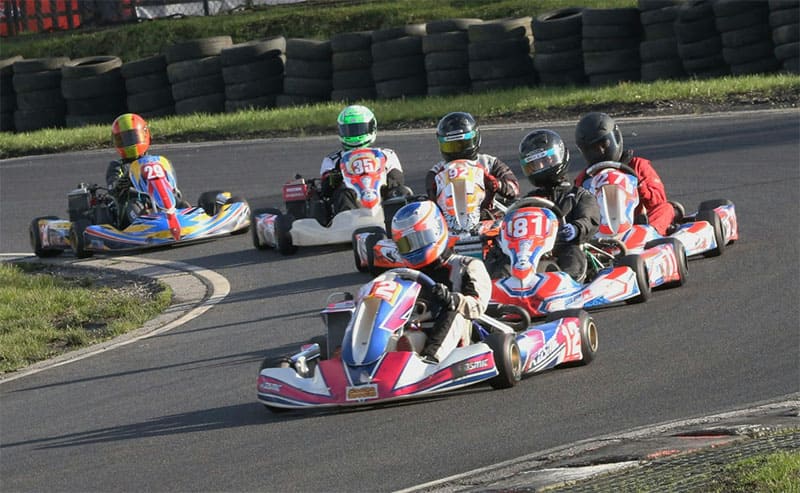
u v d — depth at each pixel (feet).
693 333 94.84
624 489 55.31
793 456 55.67
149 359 107.14
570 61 261.03
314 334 108.99
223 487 67.10
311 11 369.50
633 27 256.11
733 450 60.34
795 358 84.43
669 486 54.85
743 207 148.66
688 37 247.09
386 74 273.75
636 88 239.71
